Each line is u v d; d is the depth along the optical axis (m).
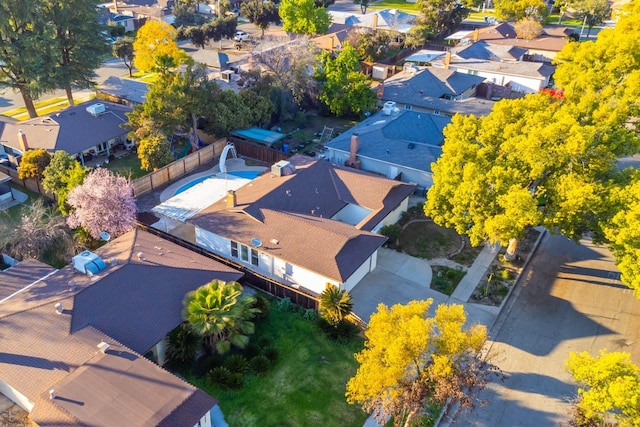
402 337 21.97
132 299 29.20
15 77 59.53
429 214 37.97
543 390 28.48
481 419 26.77
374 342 23.14
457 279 37.03
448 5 93.25
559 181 33.53
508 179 33.72
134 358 25.31
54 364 25.06
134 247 33.16
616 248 32.25
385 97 65.06
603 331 32.62
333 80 60.69
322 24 87.81
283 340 31.03
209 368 28.20
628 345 31.50
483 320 33.34
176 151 54.25
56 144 49.09
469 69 74.44
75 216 37.47
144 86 65.50
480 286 36.38
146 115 48.22
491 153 35.88
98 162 51.91
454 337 21.98
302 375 28.75
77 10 58.91
